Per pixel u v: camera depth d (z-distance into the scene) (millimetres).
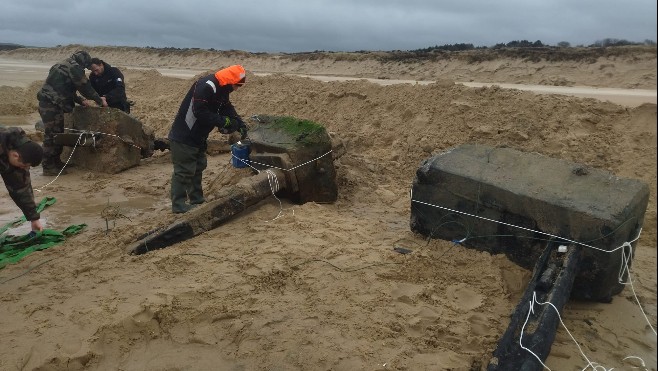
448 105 8750
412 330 3551
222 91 5715
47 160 8008
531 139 7598
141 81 17812
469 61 26062
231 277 4168
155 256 4641
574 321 3859
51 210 6484
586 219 3838
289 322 3609
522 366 2861
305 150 5922
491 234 4418
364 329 3529
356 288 4020
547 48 24000
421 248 4617
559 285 3432
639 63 18594
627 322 3859
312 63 36125
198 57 47750
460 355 3316
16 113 14531
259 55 41531
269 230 5113
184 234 4988
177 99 14250
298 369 3197
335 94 10711
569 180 4309
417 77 27375
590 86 18141
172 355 3396
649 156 6809
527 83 21219
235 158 6277
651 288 4363
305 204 5875
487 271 4238
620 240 3828
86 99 8344
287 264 4355
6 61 61156
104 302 3859
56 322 3660
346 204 6367
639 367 3357
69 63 7848
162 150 9039
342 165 7289
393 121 9195
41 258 4793
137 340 3545
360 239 4941
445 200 4637
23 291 4145
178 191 5949
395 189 6961
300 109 11047
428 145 8062
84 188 7449
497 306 3859
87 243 5141
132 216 6266
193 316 3693
